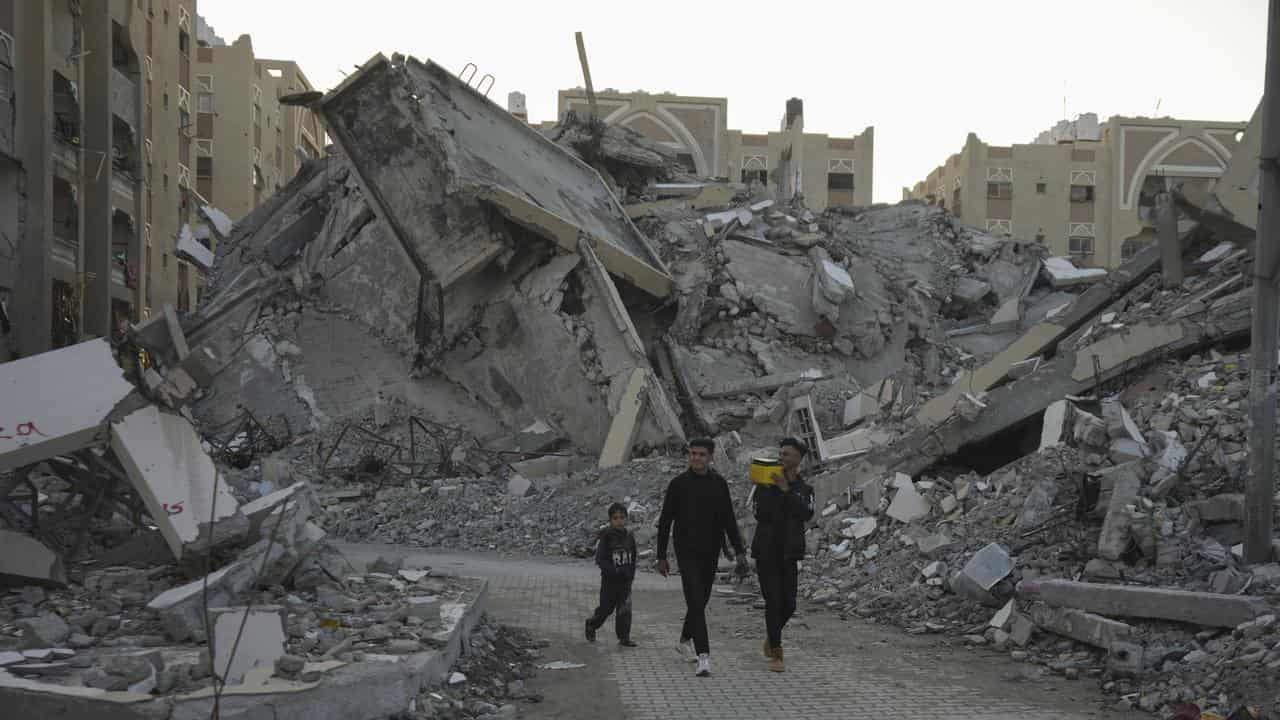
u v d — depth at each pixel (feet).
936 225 127.13
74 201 92.79
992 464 47.57
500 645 26.61
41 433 25.85
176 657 19.02
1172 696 21.22
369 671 18.56
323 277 99.25
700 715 20.66
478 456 82.07
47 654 18.92
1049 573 30.17
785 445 25.40
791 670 24.88
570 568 46.57
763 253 104.47
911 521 39.73
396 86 84.99
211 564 25.30
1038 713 20.93
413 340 92.07
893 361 99.60
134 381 27.50
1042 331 56.90
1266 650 21.12
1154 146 207.00
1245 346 43.70
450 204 85.61
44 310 81.66
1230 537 28.81
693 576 24.76
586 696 22.11
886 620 32.17
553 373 83.66
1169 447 34.58
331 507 64.95
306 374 92.07
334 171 111.65
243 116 188.24
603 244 86.43
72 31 92.79
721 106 215.10
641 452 77.15
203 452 27.50
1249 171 41.16
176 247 117.29
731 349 95.30
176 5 128.57
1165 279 50.65
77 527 29.37
